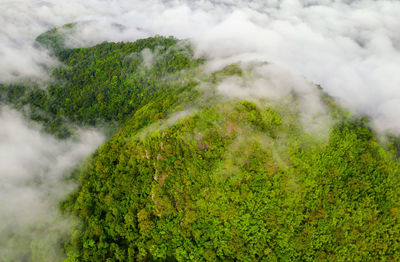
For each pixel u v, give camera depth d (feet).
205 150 274.98
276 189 257.75
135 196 291.58
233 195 256.73
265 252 244.22
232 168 264.11
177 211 272.31
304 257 248.52
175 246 263.70
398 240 251.39
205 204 260.83
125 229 278.26
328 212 259.39
